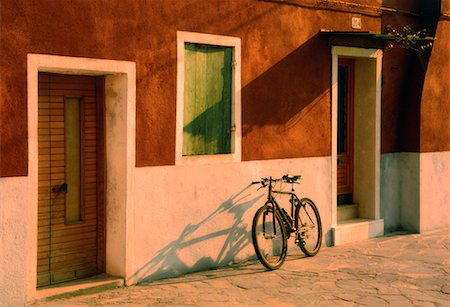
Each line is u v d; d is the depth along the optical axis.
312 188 9.36
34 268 6.30
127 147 7.02
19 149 6.12
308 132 9.26
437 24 10.62
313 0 9.20
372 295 6.98
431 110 10.80
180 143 7.55
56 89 6.87
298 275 7.78
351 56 9.90
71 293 6.64
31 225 6.24
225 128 8.16
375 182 10.34
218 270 7.96
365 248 9.43
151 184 7.29
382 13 10.36
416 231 10.76
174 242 7.55
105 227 7.27
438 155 11.03
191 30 7.62
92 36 6.67
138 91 7.11
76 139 7.09
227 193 8.14
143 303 6.51
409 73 10.83
